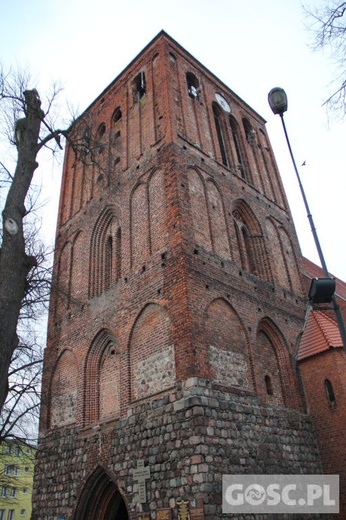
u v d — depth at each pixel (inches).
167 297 598.2
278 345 721.6
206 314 588.4
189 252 619.5
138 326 629.0
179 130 775.7
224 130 949.2
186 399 510.6
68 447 655.8
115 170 846.5
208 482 460.8
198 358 536.4
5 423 621.0
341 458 628.1
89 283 780.0
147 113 847.7
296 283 862.5
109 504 606.9
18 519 1865.2
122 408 594.2
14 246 403.5
